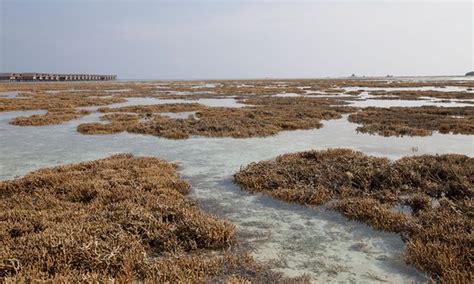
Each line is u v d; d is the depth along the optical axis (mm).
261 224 7215
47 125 21219
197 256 5715
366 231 6867
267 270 5402
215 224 6617
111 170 10320
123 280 4723
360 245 6270
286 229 6973
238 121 21125
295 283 5027
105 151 14094
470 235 5875
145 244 6141
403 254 5801
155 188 9008
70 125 21297
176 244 6082
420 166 10289
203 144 15594
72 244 5441
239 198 8797
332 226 7113
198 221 6664
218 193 9164
